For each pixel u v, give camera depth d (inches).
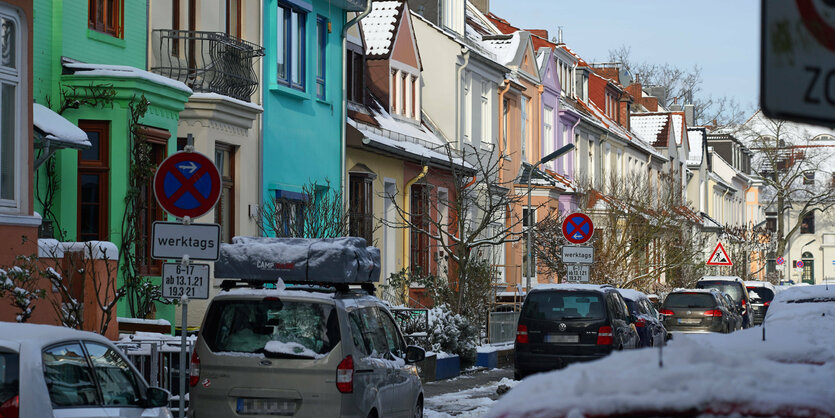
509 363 1364.4
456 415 792.9
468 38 2031.3
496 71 1991.9
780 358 282.4
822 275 5187.0
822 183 5034.5
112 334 770.8
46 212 864.3
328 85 1379.2
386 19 1672.0
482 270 1393.9
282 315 548.1
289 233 1131.3
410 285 1517.0
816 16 170.2
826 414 188.7
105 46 933.2
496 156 1993.1
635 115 3693.4
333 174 1386.6
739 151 4916.3
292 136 1274.6
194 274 595.8
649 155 3339.1
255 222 1148.5
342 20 1432.1
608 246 1868.8
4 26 708.7
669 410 191.3
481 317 1379.2
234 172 1117.7
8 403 371.9
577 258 1278.3
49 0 872.9
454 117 1798.7
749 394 192.2
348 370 538.9
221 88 1044.5
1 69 705.0
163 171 596.7
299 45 1315.2
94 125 888.3
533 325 1037.2
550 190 2101.4
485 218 1348.4
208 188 592.7
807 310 585.6
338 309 547.2
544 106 2330.2
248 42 1103.0
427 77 1813.5
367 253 641.0
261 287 605.6
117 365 442.6
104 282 759.1
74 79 871.7
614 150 2938.0
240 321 551.5
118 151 883.4
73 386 399.9
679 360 207.8
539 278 2162.9
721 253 2306.8
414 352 630.5
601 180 2288.4
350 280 603.5
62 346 402.0
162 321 852.0
